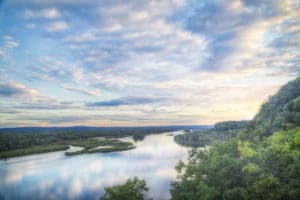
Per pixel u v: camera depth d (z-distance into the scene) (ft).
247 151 217.77
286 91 395.34
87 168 458.91
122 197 161.89
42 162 528.63
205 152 282.36
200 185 192.44
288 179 166.30
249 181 171.94
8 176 416.05
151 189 302.86
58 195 318.04
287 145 213.87
